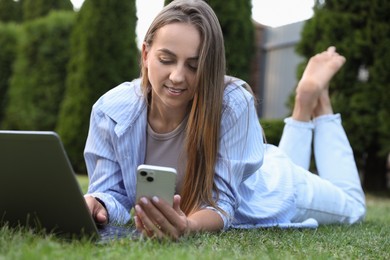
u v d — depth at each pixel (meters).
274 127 6.74
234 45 7.51
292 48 9.00
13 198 1.48
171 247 1.40
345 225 2.56
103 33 7.22
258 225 2.13
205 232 1.65
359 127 6.33
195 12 1.68
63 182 1.41
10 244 1.30
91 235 1.49
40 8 12.40
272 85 9.35
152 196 1.50
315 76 2.91
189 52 1.65
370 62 6.41
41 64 8.36
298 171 2.50
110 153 2.01
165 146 1.96
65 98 7.85
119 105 1.96
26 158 1.38
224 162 1.82
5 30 9.12
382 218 3.30
